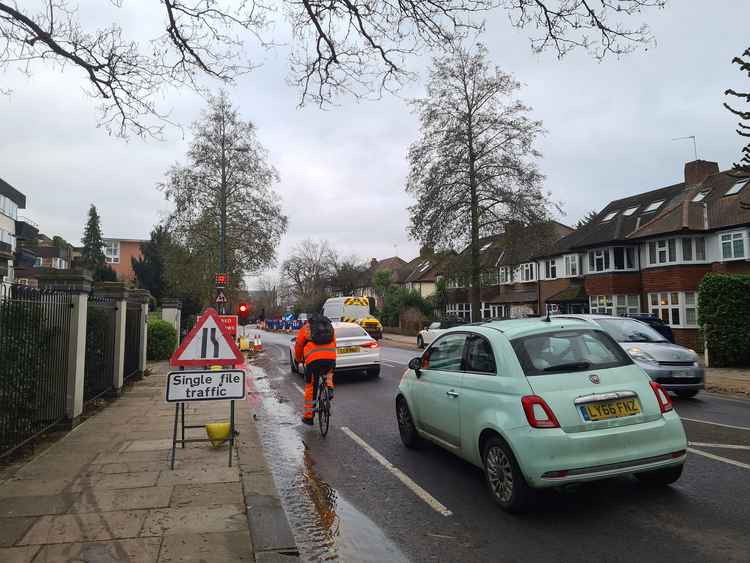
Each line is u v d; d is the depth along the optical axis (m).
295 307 80.75
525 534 4.17
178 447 6.66
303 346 8.11
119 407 9.64
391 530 4.31
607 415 4.46
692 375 9.97
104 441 6.97
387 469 5.98
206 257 35.91
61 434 7.38
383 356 22.41
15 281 6.80
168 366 17.11
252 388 13.07
